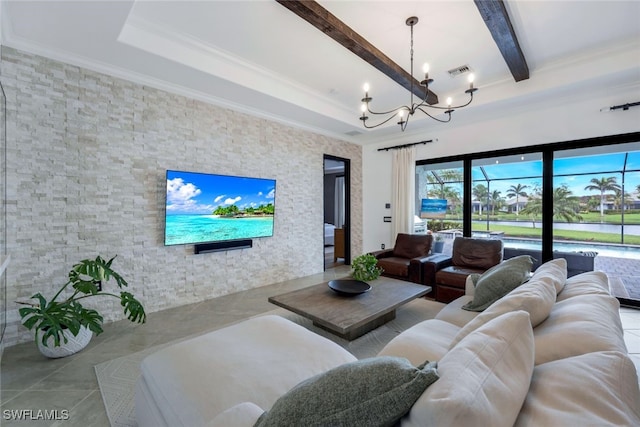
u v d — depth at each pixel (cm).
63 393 187
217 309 340
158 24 255
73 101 274
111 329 284
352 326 214
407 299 269
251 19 249
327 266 584
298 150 486
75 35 239
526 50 296
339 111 457
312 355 147
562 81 326
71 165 273
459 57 307
